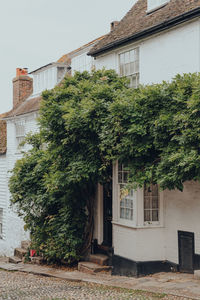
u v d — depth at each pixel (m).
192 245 10.63
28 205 15.16
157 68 12.10
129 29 13.73
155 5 13.70
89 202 14.11
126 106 9.91
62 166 12.53
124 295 9.02
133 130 9.59
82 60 17.83
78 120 11.20
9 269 14.54
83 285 10.81
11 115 20.97
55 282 11.55
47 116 12.03
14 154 20.94
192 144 8.39
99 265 13.02
